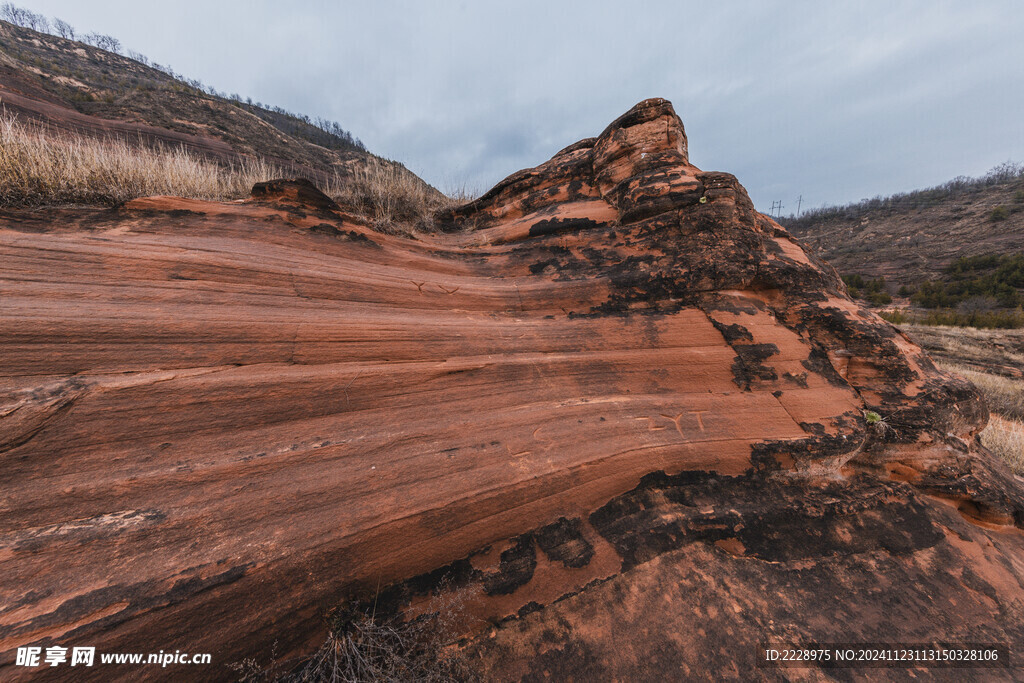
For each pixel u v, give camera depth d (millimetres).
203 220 3514
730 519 3104
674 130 4953
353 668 2047
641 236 4539
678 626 2521
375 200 5766
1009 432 7164
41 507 1793
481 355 3508
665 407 3553
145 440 2111
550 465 2918
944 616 2723
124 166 4453
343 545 2168
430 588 2408
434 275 4293
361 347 3033
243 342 2637
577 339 3920
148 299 2576
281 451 2338
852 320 3967
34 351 2092
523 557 2672
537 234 5203
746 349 3834
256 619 1927
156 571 1782
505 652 2340
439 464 2639
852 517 3285
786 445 3428
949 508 3598
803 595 2748
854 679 2297
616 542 2900
